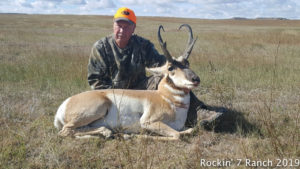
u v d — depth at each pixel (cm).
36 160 345
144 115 425
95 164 340
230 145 396
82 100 414
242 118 488
